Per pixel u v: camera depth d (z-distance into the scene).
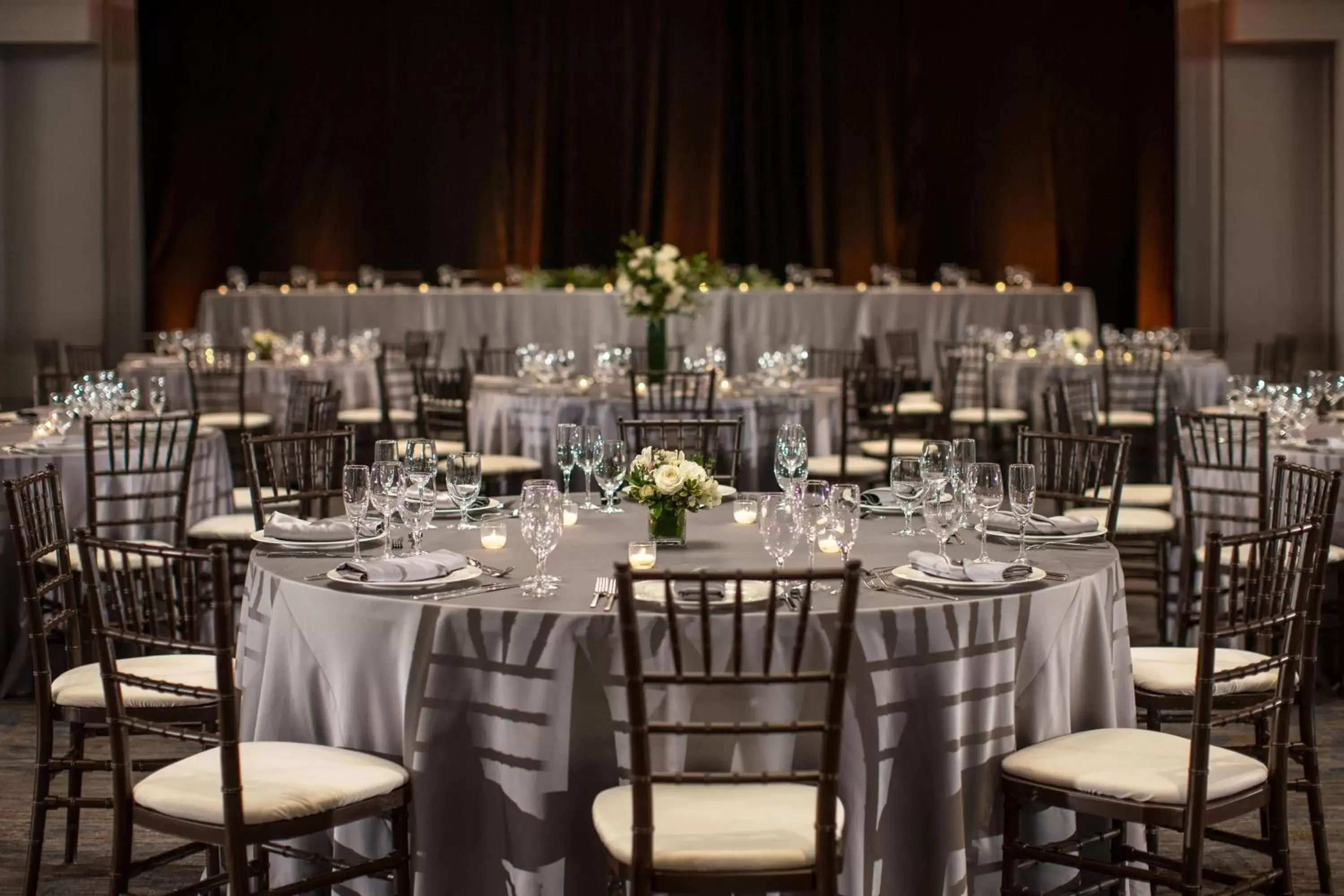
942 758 3.07
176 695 3.53
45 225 13.07
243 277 12.57
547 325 12.20
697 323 12.13
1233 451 5.65
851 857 3.03
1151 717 3.72
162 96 14.38
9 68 12.95
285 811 2.88
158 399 6.51
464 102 14.78
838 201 15.09
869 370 7.78
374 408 9.98
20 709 5.16
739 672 2.61
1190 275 13.62
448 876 3.10
